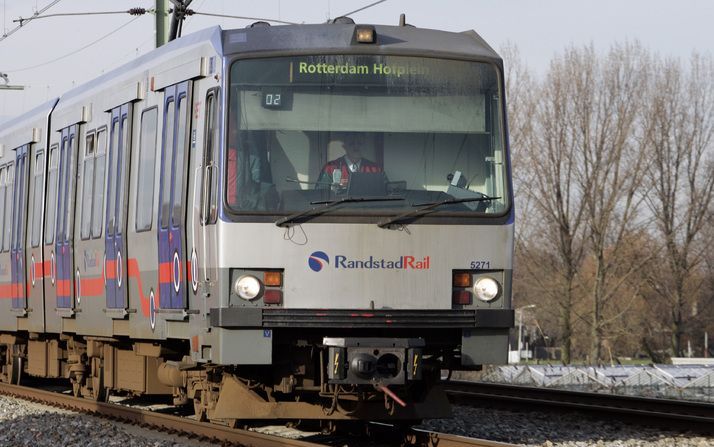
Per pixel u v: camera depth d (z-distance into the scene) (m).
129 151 41.38
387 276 32.81
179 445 35.91
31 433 39.81
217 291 32.41
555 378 77.50
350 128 33.31
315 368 34.59
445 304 33.09
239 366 35.09
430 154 33.56
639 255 154.62
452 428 41.97
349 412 35.09
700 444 38.09
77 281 47.09
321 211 32.62
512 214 33.69
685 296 163.25
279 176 32.75
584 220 152.88
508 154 34.06
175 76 37.12
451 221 33.19
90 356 47.81
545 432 41.09
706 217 162.75
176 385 40.25
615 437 40.03
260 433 34.78
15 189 56.88
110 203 43.12
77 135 47.66
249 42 33.81
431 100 33.88
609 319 148.88
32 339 57.38
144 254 39.41
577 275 153.12
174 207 36.50
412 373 32.53
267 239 32.38
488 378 83.38
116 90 43.19
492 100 34.25
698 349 186.75
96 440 37.56
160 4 74.19
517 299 157.25
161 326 37.72
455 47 34.56
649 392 68.69
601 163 152.25
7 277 57.94
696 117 162.00
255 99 33.06
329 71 33.50
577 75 154.00
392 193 33.03
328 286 32.53
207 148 33.75
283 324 32.25
